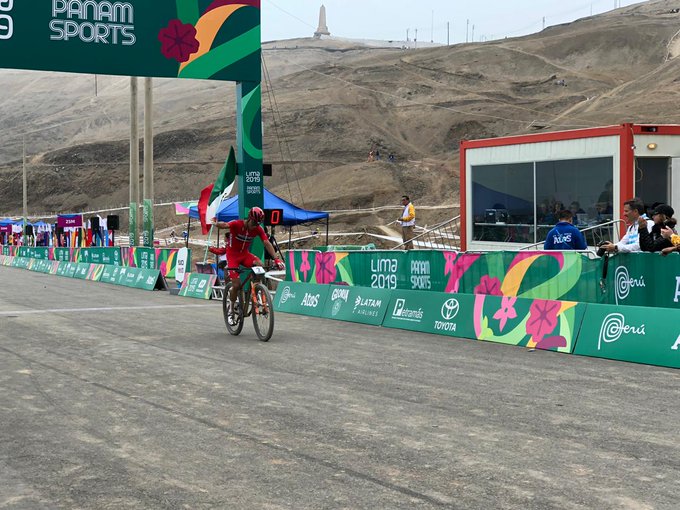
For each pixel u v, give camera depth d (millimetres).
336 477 4973
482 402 7062
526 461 5250
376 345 10758
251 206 19344
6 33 16703
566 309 9992
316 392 7598
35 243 46844
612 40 174500
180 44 18172
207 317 14883
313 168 108750
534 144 16312
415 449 5570
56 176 125000
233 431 6152
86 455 5566
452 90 143500
